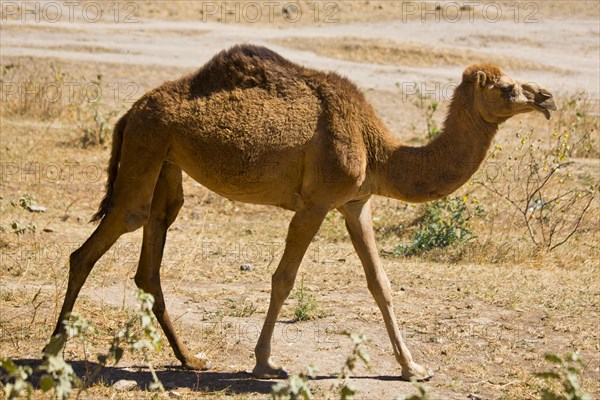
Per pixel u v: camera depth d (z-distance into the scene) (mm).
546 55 42281
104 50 42156
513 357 12555
